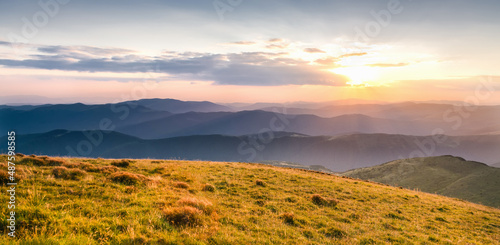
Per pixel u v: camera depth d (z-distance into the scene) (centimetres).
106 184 1299
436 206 2288
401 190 3173
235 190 1784
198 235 860
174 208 1012
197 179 1966
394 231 1405
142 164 2341
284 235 1066
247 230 1057
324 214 1536
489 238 1552
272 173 2773
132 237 735
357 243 1139
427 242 1298
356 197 2152
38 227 721
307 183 2444
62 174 1403
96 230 757
